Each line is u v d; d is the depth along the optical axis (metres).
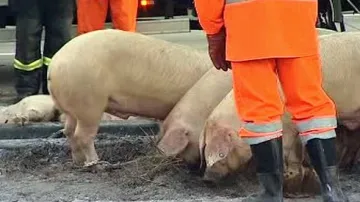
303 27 4.84
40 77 9.26
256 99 4.82
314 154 4.93
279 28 4.79
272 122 4.86
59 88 6.29
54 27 9.09
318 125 4.90
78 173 6.46
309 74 4.88
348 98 5.89
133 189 6.00
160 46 6.43
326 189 4.92
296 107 4.93
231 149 5.61
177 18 10.70
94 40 6.29
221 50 5.15
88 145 6.47
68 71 6.22
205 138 5.75
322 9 10.45
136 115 6.56
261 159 4.91
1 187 6.14
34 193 5.95
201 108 6.14
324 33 6.99
